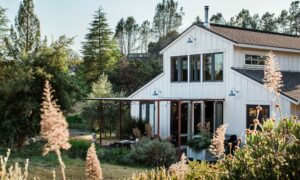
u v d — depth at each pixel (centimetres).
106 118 2948
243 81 2053
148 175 595
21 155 1706
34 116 1862
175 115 2370
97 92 3175
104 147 2022
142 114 2583
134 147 1823
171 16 10156
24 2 4844
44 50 1939
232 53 2122
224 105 2148
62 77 1930
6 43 2269
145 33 10244
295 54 2417
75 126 3634
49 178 1220
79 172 1348
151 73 4444
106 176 1310
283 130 470
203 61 2275
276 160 451
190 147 1975
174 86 2438
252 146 475
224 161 491
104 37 6178
